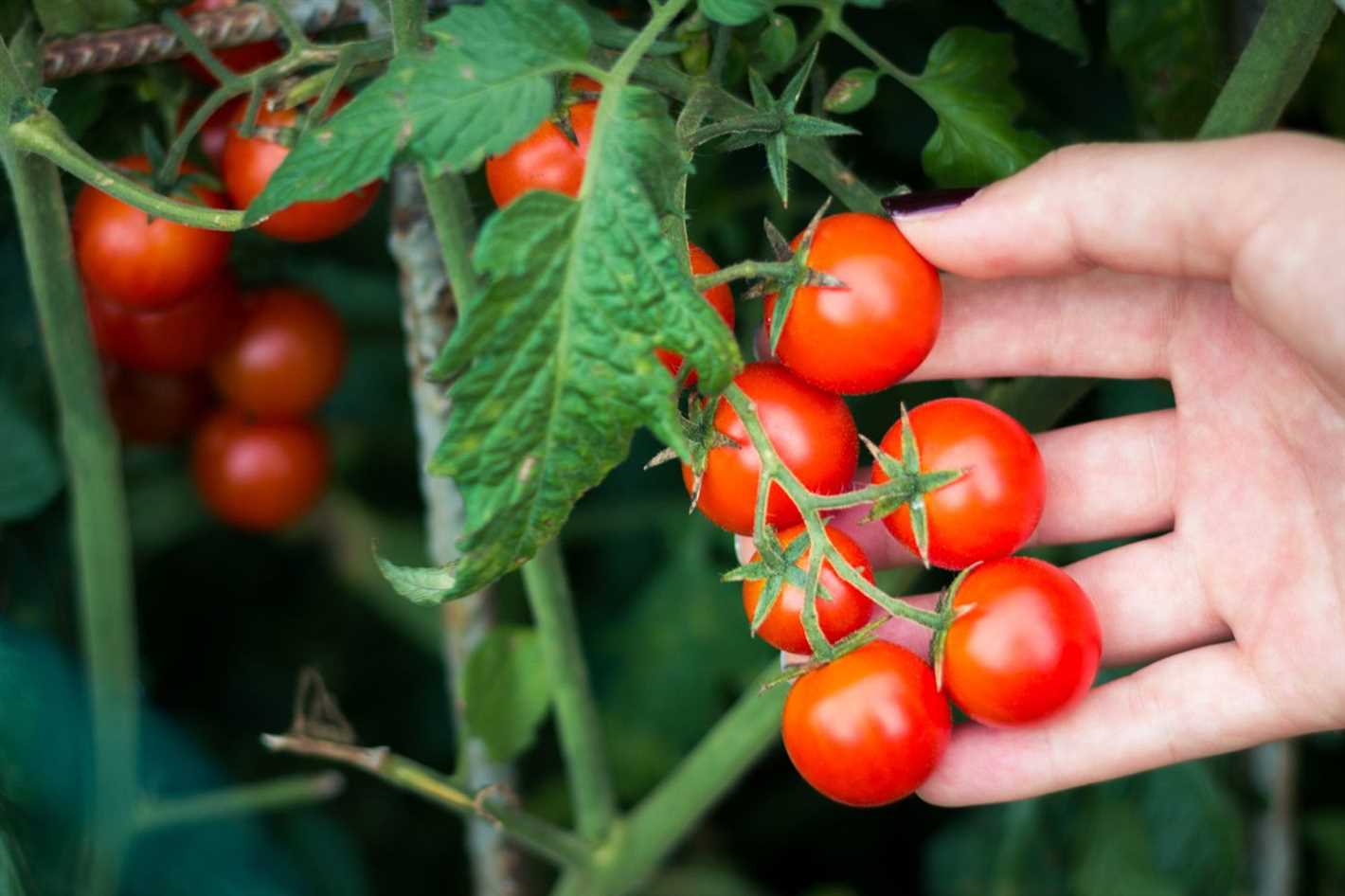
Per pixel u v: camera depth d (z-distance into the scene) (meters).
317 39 0.43
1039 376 0.45
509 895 0.52
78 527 0.45
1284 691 0.42
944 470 0.39
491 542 0.35
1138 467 0.44
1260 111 0.40
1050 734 0.42
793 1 0.40
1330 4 0.38
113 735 0.47
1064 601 0.39
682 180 0.36
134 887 0.55
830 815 0.61
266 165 0.41
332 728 0.45
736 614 0.56
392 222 0.45
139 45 0.41
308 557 0.61
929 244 0.40
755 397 0.39
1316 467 0.42
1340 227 0.38
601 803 0.47
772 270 0.38
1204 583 0.43
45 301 0.42
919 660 0.39
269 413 0.51
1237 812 0.54
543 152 0.38
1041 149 0.41
